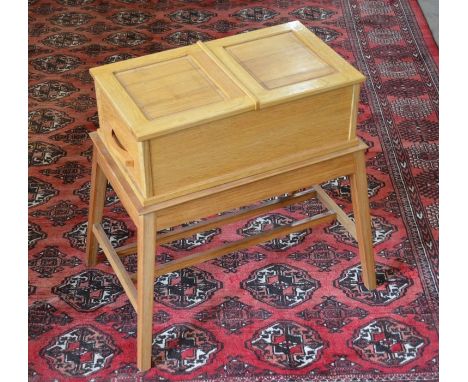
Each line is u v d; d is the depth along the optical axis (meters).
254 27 5.25
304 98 2.66
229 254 3.47
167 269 3.09
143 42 5.09
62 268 3.41
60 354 3.00
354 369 2.92
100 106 2.82
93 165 3.06
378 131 4.24
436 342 3.02
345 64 2.77
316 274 3.36
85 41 5.11
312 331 3.08
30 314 3.17
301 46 2.90
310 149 2.82
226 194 2.73
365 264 3.20
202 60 2.81
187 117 2.50
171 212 2.65
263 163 2.76
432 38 5.10
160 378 2.90
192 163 2.61
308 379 2.88
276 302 3.22
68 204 3.77
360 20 5.32
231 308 3.20
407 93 4.56
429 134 4.22
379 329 3.09
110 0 5.62
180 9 5.49
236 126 2.60
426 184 3.87
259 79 2.71
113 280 3.35
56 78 4.71
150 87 2.67
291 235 3.58
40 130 4.26
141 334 2.83
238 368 2.93
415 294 3.25
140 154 2.48
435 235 3.55
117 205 3.78
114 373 2.92
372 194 3.80
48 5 5.54
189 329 3.10
